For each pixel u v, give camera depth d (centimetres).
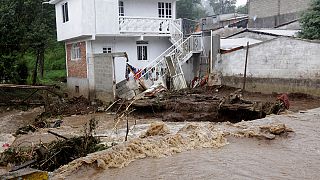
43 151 1013
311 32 2241
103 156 904
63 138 1122
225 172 807
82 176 818
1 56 2564
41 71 3447
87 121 1709
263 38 2681
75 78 2644
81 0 2234
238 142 1069
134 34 2417
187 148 1014
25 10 2820
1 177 644
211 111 1661
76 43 2584
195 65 2545
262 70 2122
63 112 1978
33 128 1563
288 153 941
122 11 2475
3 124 1838
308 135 1103
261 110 1502
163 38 2611
